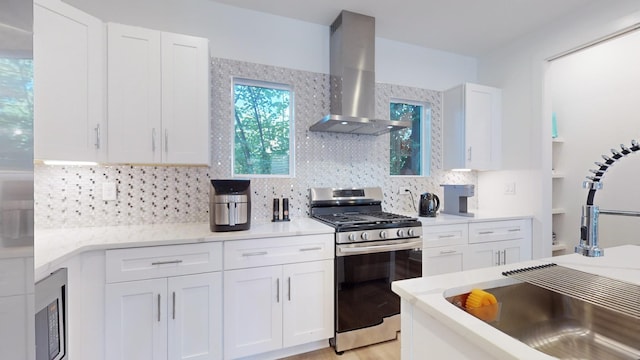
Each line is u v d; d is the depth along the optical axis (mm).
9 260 494
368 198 2680
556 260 1223
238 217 1853
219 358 1708
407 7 2369
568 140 3078
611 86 2756
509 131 2979
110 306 1517
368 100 2488
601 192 2832
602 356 858
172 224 2127
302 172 2549
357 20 2455
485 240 2564
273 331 1826
